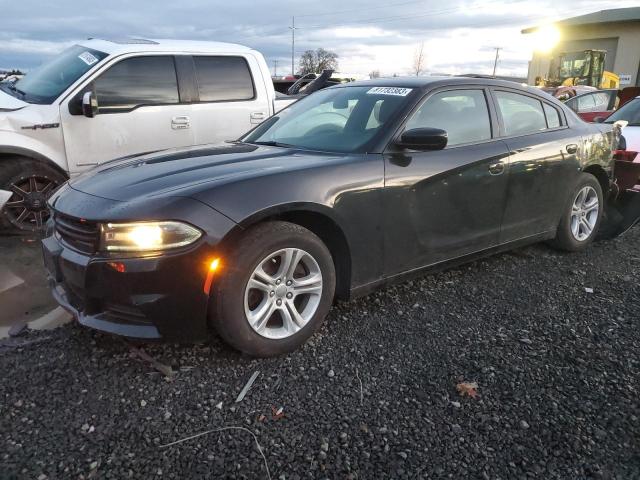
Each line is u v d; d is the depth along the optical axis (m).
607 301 3.84
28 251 4.80
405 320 3.48
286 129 4.05
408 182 3.39
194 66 6.09
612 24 38.97
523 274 4.36
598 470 2.19
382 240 3.34
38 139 5.18
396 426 2.44
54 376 2.76
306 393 2.67
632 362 3.01
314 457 2.24
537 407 2.59
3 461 2.16
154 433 2.36
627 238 5.45
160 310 2.63
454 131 3.79
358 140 3.48
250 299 2.91
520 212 4.20
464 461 2.23
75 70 5.62
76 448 2.25
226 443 2.31
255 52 6.63
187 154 3.50
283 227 2.91
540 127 4.43
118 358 2.94
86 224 2.70
